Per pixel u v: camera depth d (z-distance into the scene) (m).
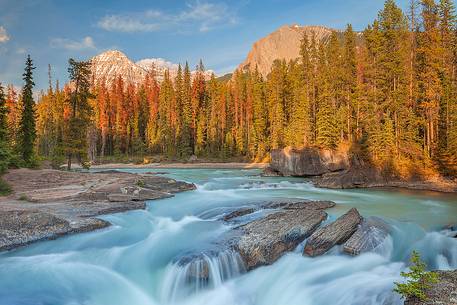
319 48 56.34
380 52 38.59
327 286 10.26
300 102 50.94
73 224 14.67
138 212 18.12
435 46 35.25
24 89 37.22
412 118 34.44
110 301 10.02
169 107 78.00
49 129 78.12
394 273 10.65
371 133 35.50
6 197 20.12
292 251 12.38
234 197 23.28
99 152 82.94
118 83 88.69
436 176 30.94
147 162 71.81
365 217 15.86
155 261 11.91
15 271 11.10
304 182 33.53
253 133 68.69
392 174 31.81
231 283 10.96
